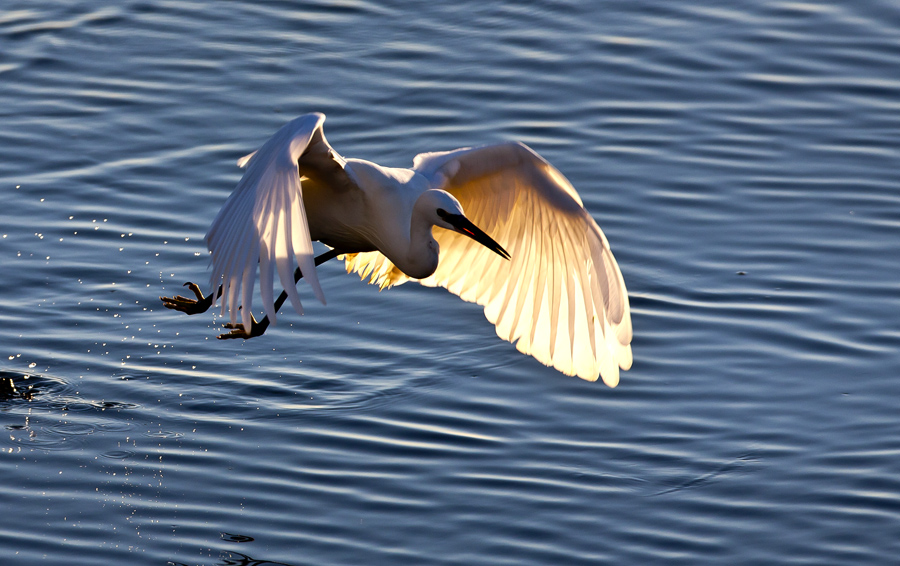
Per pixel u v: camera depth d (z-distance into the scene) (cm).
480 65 1742
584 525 1030
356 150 1555
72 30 1847
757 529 1027
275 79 1712
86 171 1543
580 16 1872
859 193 1507
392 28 1838
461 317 1323
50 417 1180
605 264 877
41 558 995
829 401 1177
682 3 1914
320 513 1044
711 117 1645
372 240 936
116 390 1221
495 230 948
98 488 1084
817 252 1400
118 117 1645
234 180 1520
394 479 1084
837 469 1095
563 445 1127
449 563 985
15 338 1288
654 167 1539
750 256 1393
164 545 1009
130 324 1315
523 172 891
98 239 1427
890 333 1268
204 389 1222
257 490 1077
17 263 1389
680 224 1442
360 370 1243
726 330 1275
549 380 1220
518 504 1052
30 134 1611
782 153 1579
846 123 1644
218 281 707
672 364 1229
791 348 1248
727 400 1181
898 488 1070
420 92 1680
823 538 1018
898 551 1003
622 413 1169
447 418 1166
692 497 1064
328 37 1816
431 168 924
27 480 1094
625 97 1681
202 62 1759
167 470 1105
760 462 1104
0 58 1778
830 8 1898
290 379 1234
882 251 1400
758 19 1869
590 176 1520
